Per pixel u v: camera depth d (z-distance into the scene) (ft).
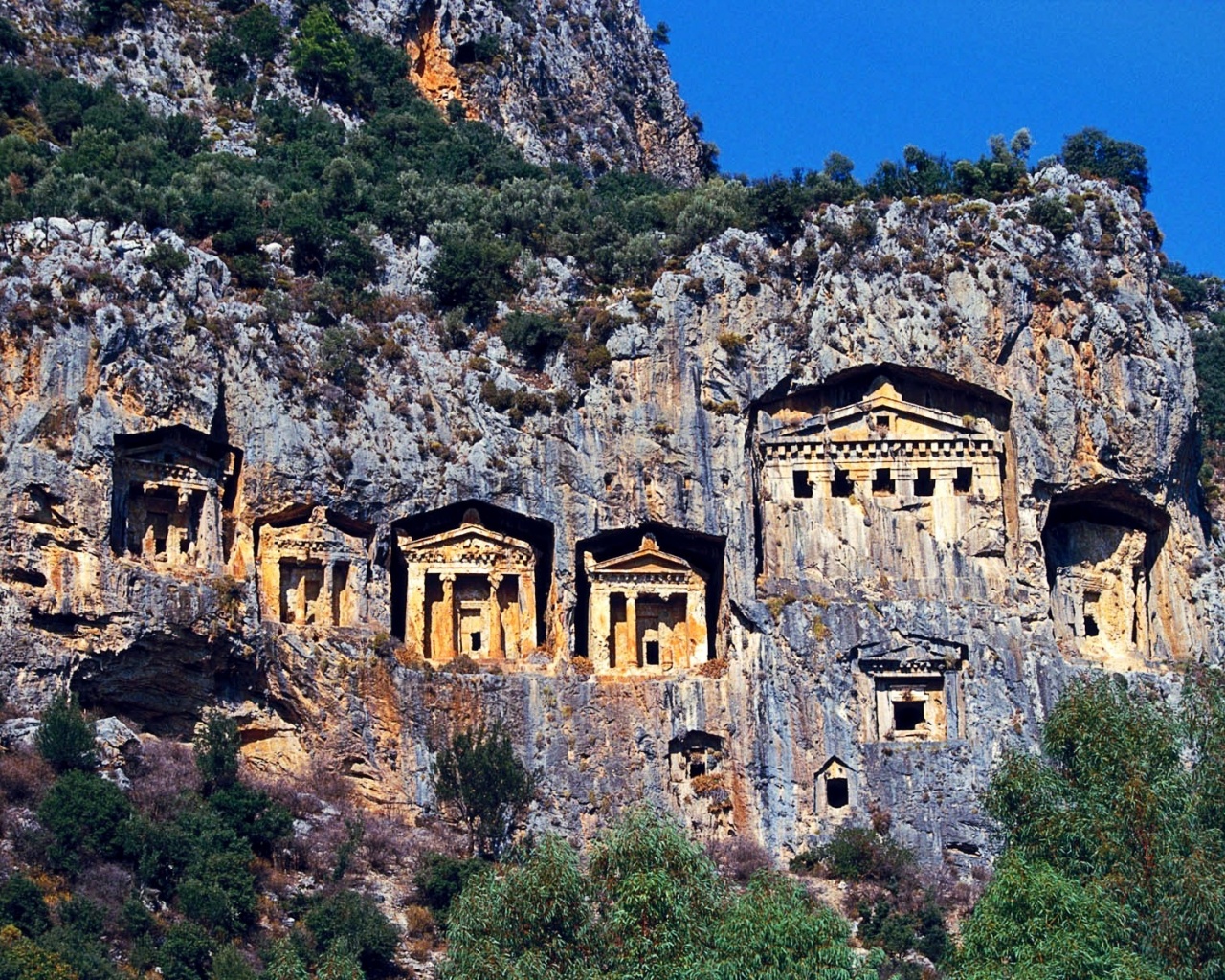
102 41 569.23
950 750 407.44
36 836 335.26
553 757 404.36
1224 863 280.10
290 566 408.46
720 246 432.66
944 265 430.20
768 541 424.05
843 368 424.87
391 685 402.93
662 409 422.82
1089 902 276.00
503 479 417.08
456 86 627.05
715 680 414.41
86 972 305.12
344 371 417.90
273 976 308.40
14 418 386.11
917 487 428.56
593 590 419.54
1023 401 425.28
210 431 400.26
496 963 281.95
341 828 380.17
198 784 371.97
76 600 382.01
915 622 415.03
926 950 362.74
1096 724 302.86
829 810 406.82
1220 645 434.30
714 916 289.53
